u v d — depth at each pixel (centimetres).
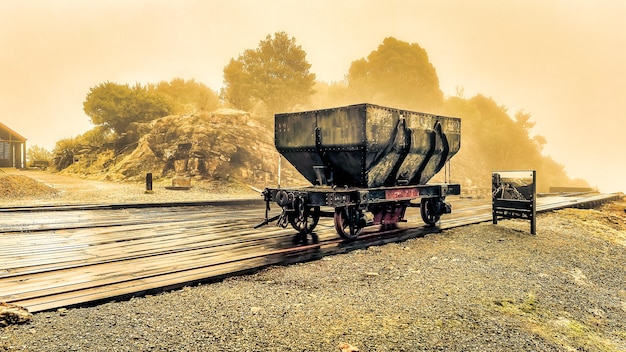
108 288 516
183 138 2697
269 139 2945
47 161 4100
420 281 620
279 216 929
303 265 695
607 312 582
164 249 777
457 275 664
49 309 443
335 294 543
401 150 970
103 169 3000
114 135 3512
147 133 3094
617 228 1547
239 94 3444
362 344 390
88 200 1797
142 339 382
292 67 3647
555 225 1312
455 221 1277
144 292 512
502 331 447
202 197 2077
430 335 421
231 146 2670
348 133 863
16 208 1389
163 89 5012
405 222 1168
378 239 916
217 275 589
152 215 1366
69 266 629
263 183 2728
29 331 389
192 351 361
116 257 701
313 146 933
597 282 736
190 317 441
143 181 2569
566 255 890
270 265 671
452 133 1136
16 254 728
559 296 611
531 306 550
